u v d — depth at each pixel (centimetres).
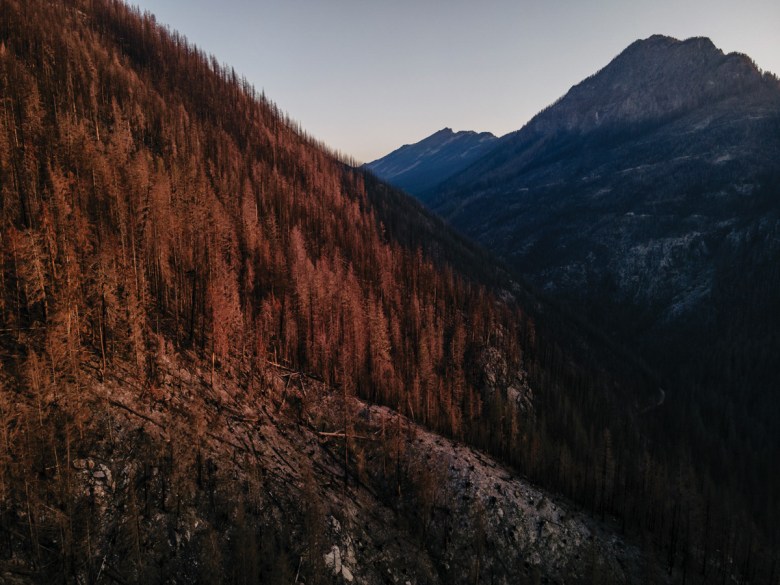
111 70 14600
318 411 7556
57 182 6556
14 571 3484
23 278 5522
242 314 8312
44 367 4522
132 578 3925
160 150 12688
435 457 7288
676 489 9862
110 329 5769
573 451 10669
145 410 5203
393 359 10262
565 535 7062
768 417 17025
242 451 5709
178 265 7950
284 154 19512
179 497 4575
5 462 3728
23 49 12738
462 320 13562
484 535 6444
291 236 12138
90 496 4112
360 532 5741
